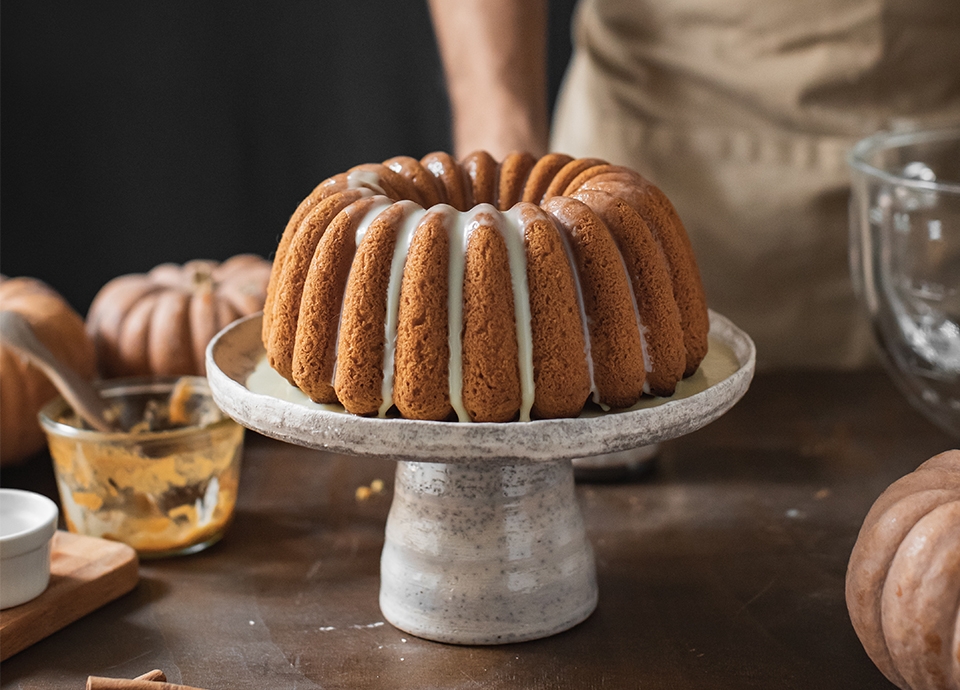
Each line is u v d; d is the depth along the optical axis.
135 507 1.26
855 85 1.62
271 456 1.46
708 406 1.08
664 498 1.35
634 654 1.15
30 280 1.58
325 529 1.32
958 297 1.33
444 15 1.59
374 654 1.15
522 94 1.51
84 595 1.19
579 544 1.18
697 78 1.69
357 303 1.09
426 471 1.17
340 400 1.10
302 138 2.77
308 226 1.12
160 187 2.76
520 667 1.13
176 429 1.38
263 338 1.18
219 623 1.19
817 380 1.59
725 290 1.77
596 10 1.76
